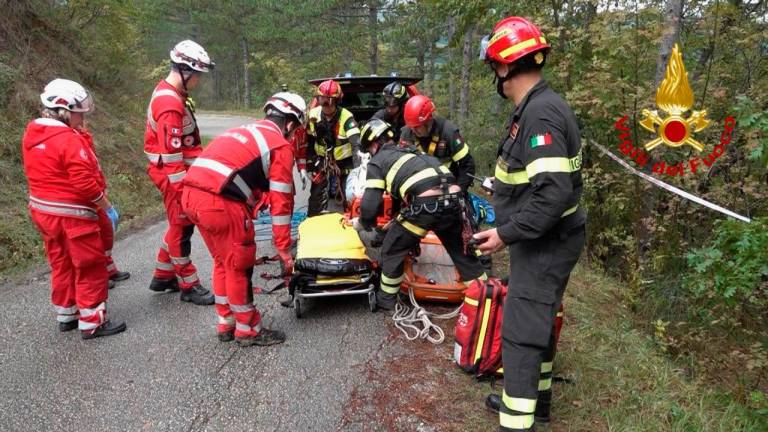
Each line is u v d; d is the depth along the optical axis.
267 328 3.81
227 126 20.58
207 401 3.07
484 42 2.52
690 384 3.45
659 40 4.66
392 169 3.77
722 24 5.00
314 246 4.04
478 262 3.99
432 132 4.55
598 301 4.79
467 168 4.64
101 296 3.81
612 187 5.52
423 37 14.66
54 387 3.20
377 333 3.84
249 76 33.09
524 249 2.51
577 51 5.49
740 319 4.16
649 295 4.77
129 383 3.24
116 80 11.63
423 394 3.14
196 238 6.27
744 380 3.62
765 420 3.10
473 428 2.85
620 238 5.65
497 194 2.57
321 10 20.28
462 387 3.20
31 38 9.44
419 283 4.16
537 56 2.41
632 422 2.90
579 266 5.57
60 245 3.71
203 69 4.07
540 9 5.93
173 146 3.97
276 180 3.45
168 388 3.19
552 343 2.76
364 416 2.94
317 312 4.20
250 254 3.50
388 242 3.90
